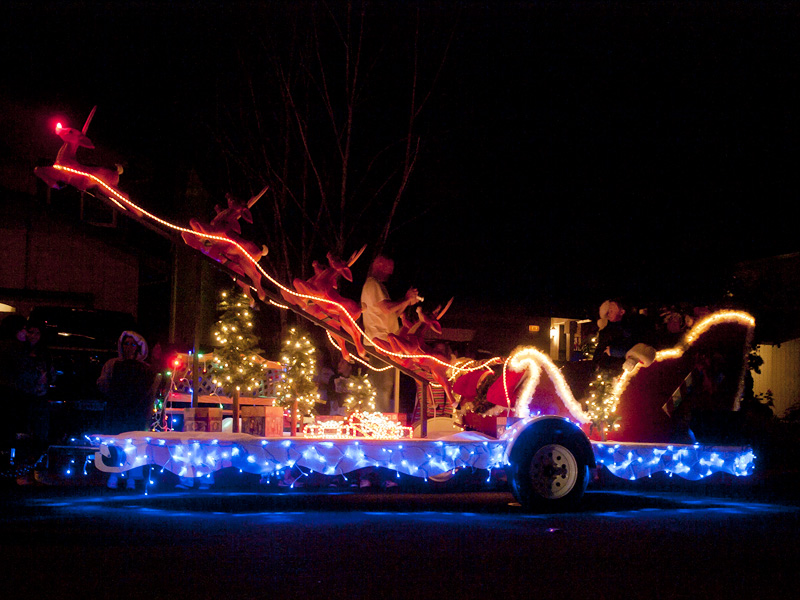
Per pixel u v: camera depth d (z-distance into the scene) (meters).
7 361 11.30
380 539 6.72
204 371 10.13
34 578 5.16
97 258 21.27
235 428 9.47
